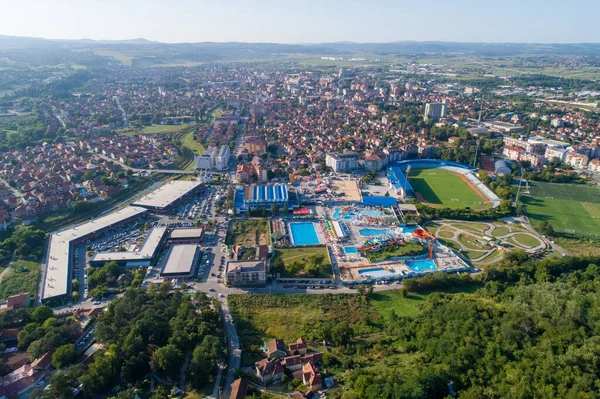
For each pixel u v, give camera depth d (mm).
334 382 190750
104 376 189625
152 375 199500
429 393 168875
